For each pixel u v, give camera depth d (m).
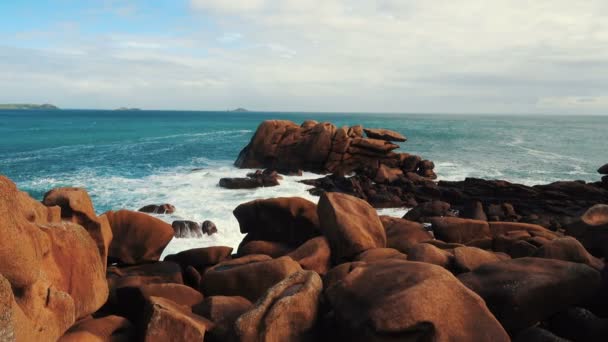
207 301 6.96
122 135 80.75
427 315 4.92
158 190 28.83
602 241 10.44
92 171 36.81
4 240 4.27
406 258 8.66
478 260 7.92
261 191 29.73
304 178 36.25
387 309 5.03
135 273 9.77
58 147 56.91
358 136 41.00
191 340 5.73
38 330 4.45
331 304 5.89
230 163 44.31
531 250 9.98
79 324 5.72
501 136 87.94
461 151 57.78
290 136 40.88
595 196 27.81
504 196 28.62
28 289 4.45
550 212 25.41
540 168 43.50
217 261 11.13
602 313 6.37
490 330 5.06
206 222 19.09
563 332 6.27
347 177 35.62
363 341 5.06
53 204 7.40
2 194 4.38
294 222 12.31
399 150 58.34
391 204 26.97
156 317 5.70
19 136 74.00
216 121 161.62
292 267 8.44
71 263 5.67
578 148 65.56
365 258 9.20
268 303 5.88
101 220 8.15
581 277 6.27
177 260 11.31
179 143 65.38
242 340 5.49
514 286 5.96
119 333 6.02
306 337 5.80
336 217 10.27
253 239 12.97
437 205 23.09
